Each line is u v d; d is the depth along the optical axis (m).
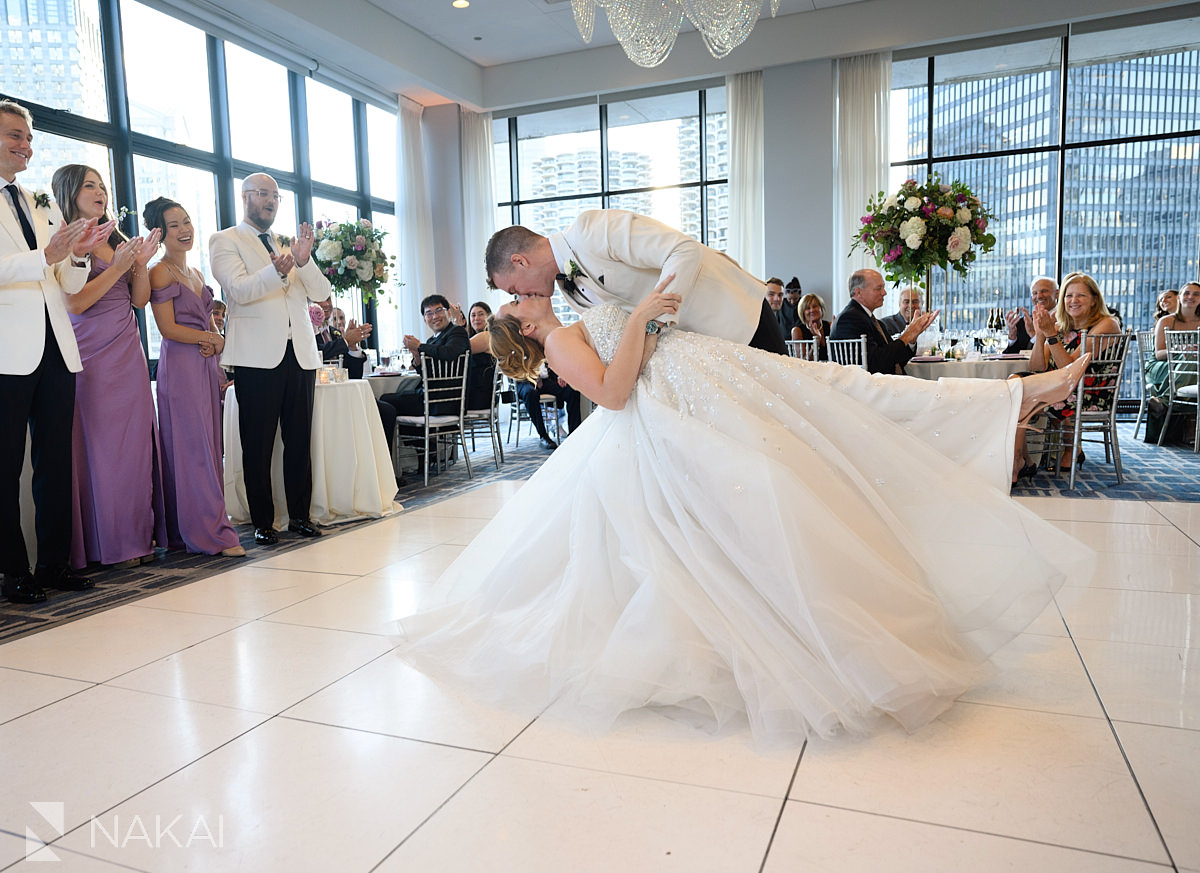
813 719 1.56
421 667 2.10
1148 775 1.45
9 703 1.98
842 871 1.21
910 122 8.61
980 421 1.83
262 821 1.41
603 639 1.83
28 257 2.76
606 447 1.91
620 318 1.89
